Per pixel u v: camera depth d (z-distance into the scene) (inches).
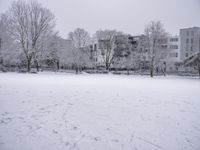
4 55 1685.5
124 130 240.1
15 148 185.5
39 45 1665.8
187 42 2672.2
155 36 1711.4
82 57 2014.0
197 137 223.8
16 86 619.5
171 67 2228.1
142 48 1857.8
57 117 283.4
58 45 1871.3
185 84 904.3
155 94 541.6
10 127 238.4
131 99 446.3
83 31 2153.1
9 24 1599.4
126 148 193.0
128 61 2036.2
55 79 957.2
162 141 211.5
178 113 327.6
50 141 202.7
